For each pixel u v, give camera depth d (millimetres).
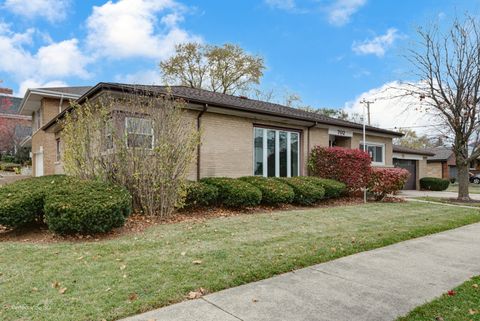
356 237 6008
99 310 3061
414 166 22594
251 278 3961
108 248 4988
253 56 31531
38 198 6176
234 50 31000
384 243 5785
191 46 30547
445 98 12234
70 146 7738
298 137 13641
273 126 12641
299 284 3842
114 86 8297
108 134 7559
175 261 4414
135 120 7570
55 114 18828
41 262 4363
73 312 3023
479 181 33344
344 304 3324
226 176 11062
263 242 5453
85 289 3510
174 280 3773
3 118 32281
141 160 7535
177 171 7816
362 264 4625
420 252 5301
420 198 14008
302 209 9617
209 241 5480
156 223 7008
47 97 18609
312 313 3115
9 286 3578
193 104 10086
